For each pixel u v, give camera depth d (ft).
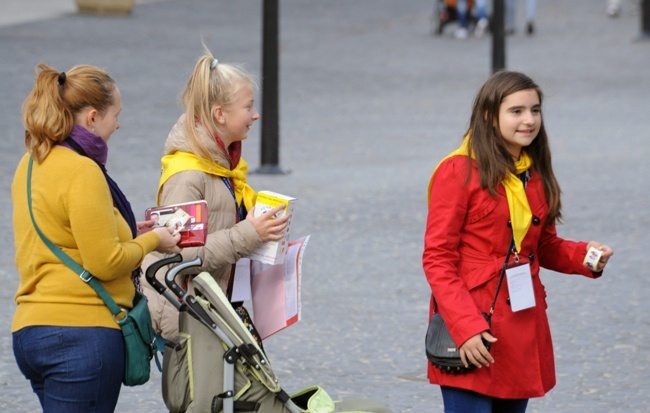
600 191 113.70
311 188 115.65
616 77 197.06
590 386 62.39
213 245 43.32
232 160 46.16
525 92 43.52
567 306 77.71
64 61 185.47
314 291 81.10
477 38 244.22
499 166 43.32
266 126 122.72
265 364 41.39
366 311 76.59
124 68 184.34
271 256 43.98
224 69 45.01
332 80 190.29
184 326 41.98
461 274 44.21
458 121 158.92
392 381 63.46
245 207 46.24
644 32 236.22
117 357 40.83
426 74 199.52
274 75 122.31
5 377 62.64
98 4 243.19
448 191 43.73
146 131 141.38
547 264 47.65
